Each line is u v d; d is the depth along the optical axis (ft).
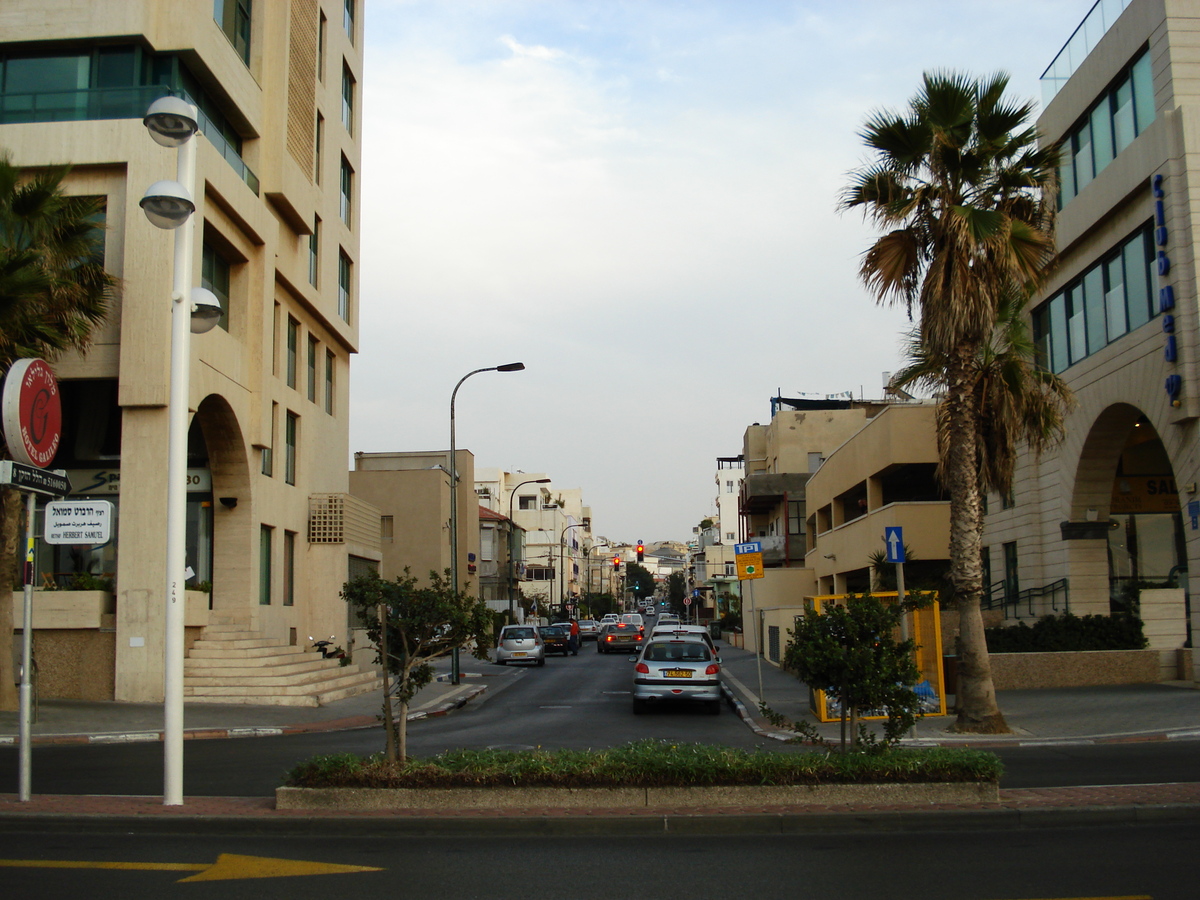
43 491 32.94
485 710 74.02
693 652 68.28
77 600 67.36
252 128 84.89
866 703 32.07
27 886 22.41
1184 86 64.75
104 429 80.02
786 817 28.45
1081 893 21.42
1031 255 51.13
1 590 60.90
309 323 101.65
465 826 28.25
